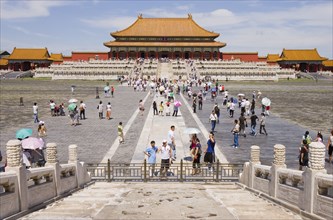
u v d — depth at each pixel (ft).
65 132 109.09
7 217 35.19
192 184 61.21
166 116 140.56
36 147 60.39
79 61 489.67
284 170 43.73
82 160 77.30
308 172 37.65
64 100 199.93
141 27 558.97
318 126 121.39
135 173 70.03
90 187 57.77
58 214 36.63
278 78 433.89
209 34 540.11
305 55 558.15
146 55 534.37
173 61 468.34
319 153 36.88
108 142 95.14
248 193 52.29
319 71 542.57
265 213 37.29
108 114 133.28
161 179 65.00
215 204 41.55
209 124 122.72
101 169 67.72
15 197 36.91
